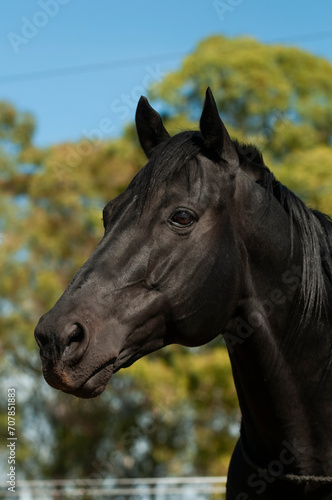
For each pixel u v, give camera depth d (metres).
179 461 18.67
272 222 3.22
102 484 12.43
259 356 3.15
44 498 14.73
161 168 3.02
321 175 14.93
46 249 18.11
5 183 20.30
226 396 15.43
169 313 3.00
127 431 19.11
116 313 2.90
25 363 18.44
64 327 2.72
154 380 15.02
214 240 3.03
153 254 2.96
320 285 3.21
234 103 16.88
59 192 17.84
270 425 3.18
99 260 2.96
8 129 20.77
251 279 3.19
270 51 17.58
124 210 3.04
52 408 19.42
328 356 3.20
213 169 3.12
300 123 17.17
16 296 18.09
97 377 2.81
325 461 3.11
